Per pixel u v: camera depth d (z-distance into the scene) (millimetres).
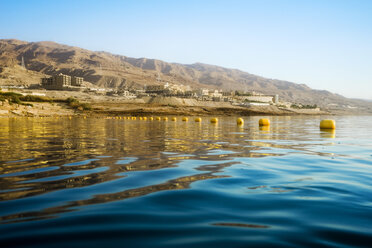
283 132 22516
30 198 4738
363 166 7914
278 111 189375
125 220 3830
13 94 100000
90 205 4418
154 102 158750
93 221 3781
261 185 5754
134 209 4262
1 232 3416
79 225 3646
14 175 6410
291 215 4105
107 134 18281
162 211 4195
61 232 3436
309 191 5355
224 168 7441
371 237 3412
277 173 6906
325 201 4754
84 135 17344
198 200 4734
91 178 6180
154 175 6531
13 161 8164
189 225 3699
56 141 13727
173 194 5051
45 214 4016
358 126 35125
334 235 3459
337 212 4242
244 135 18672
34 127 26250
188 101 170750
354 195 5109
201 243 3195
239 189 5441
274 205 4531
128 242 3199
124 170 7039
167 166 7609
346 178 6445
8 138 15148
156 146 11984
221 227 3650
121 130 22562
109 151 10352
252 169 7359
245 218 3973
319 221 3895
